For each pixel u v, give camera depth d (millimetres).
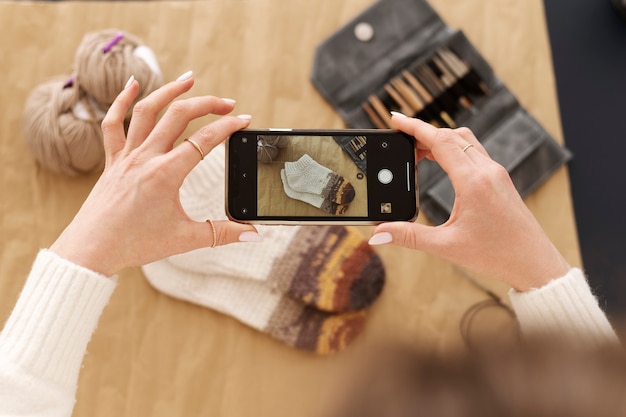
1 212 896
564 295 484
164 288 889
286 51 962
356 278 883
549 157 940
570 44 1013
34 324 433
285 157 542
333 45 954
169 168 480
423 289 923
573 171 983
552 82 966
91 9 944
